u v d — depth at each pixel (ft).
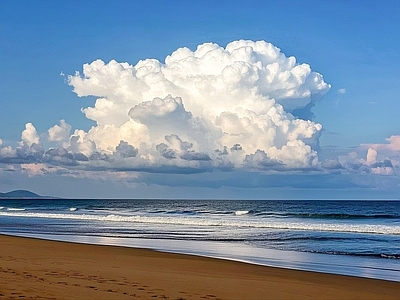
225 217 197.57
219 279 41.68
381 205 392.27
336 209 304.50
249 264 55.77
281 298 33.30
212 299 31.50
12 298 28.71
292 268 55.62
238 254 69.26
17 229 123.44
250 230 118.21
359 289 39.88
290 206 375.86
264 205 406.21
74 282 35.73
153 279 39.55
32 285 33.42
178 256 62.54
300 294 35.58
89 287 33.71
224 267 52.49
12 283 33.96
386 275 50.72
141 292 32.68
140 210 294.66
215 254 68.95
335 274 48.67
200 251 72.74
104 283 35.94
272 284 40.16
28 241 80.74
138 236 100.37
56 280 36.35
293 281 43.04
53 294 30.50
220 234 105.60
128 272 43.73
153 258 59.26
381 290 39.58
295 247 79.00
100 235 103.35
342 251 73.26
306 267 56.59
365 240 91.50
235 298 32.35
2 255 56.49
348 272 52.90
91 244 77.87
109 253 64.44
